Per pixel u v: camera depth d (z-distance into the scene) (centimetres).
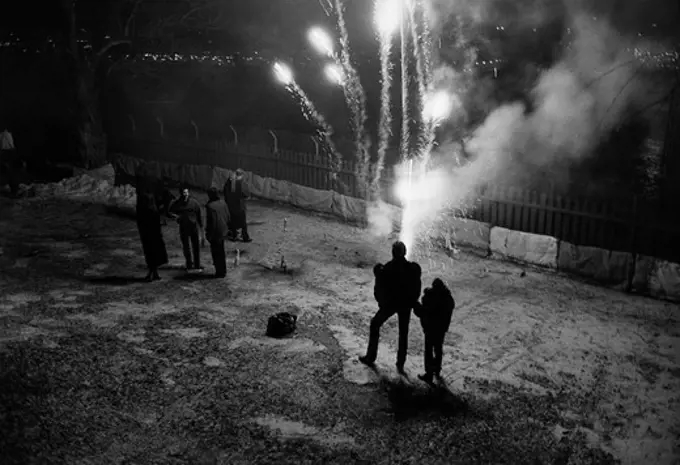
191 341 1054
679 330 1155
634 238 1399
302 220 1983
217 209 1368
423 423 815
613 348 1067
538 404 872
